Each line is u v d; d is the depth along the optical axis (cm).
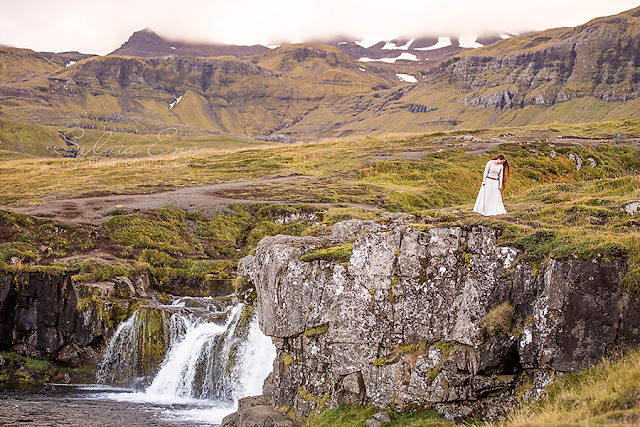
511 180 4597
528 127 7619
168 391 2412
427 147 6228
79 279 2706
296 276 1673
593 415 990
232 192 4550
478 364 1354
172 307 2702
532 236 1409
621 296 1212
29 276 2639
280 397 1673
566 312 1253
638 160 5512
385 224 1666
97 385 2561
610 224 1580
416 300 1503
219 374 2280
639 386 988
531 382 1320
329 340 1591
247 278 2409
